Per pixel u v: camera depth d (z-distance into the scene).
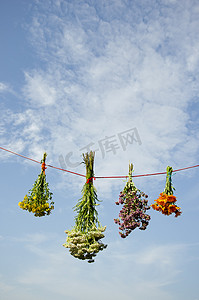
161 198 1.56
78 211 1.76
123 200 1.68
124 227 1.63
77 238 1.60
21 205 1.74
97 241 1.65
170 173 1.62
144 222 1.64
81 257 1.64
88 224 1.71
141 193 1.69
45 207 1.74
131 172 1.73
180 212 1.55
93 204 1.76
